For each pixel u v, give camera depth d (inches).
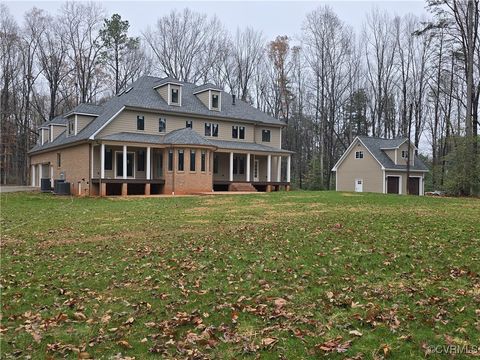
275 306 206.7
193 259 304.7
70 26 1748.3
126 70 1840.6
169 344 170.2
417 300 204.7
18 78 1811.0
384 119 1844.2
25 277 276.4
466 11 1054.4
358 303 204.7
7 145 1797.5
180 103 1213.7
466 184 1011.3
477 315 183.6
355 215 501.7
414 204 665.6
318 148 2079.2
